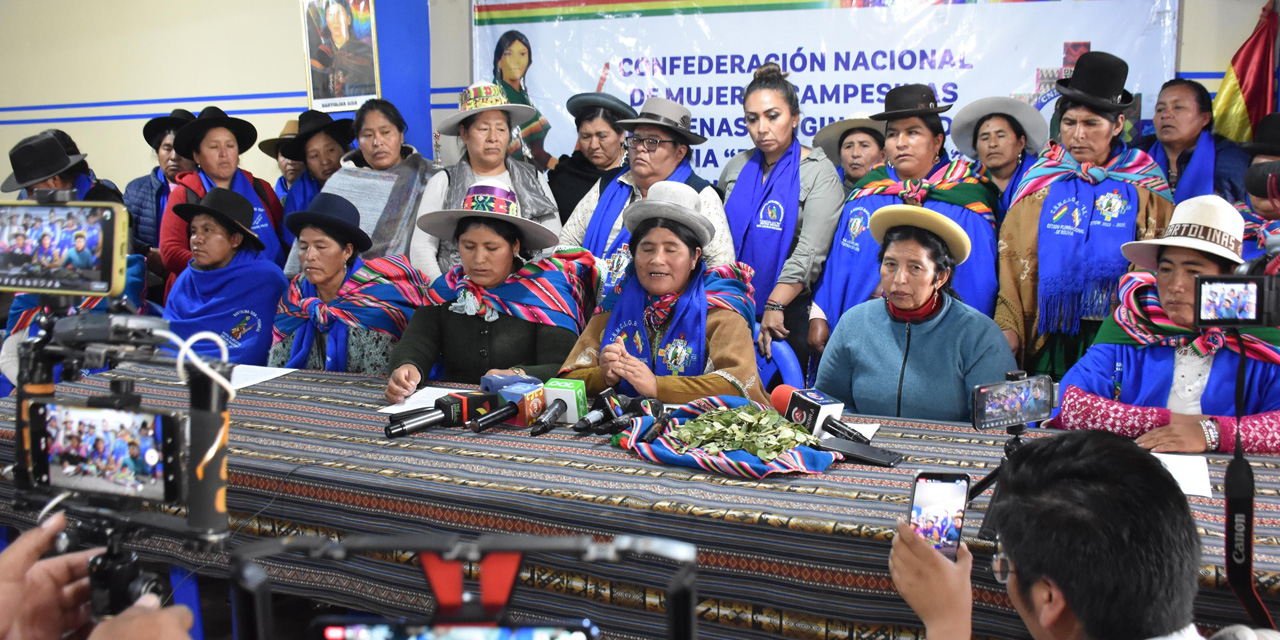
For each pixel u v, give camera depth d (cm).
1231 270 224
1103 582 108
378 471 211
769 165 399
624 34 466
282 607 283
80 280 104
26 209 106
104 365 101
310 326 359
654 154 378
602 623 192
